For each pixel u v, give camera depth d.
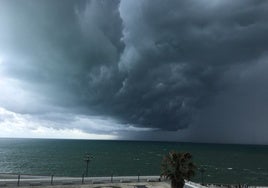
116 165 171.38
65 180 60.59
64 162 182.25
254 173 151.38
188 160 42.94
